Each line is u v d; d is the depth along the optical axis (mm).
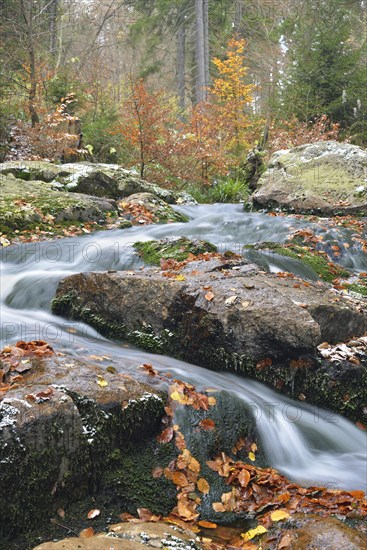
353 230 8469
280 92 18344
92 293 5168
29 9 14734
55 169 10383
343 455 4031
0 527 2744
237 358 4457
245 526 3090
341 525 2955
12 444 2814
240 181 13656
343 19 18141
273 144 16125
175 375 4086
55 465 2953
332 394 4480
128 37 31672
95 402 3258
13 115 14523
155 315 4801
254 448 3715
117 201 10023
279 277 5391
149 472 3309
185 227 8609
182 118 23469
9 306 5746
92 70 19391
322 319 4766
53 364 3590
